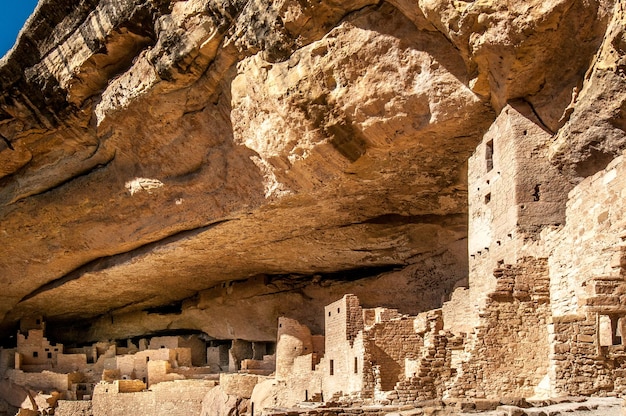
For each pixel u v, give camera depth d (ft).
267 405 86.02
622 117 45.27
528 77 49.75
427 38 54.65
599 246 41.78
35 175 87.51
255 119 66.85
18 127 82.07
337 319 71.31
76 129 80.28
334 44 58.08
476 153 57.41
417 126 58.18
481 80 52.31
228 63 65.77
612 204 40.83
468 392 47.60
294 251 92.48
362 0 55.67
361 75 58.03
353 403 55.72
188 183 77.30
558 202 49.37
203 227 84.28
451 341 53.16
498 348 47.85
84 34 71.87
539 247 48.75
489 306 48.39
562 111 49.70
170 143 75.31
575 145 47.91
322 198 72.79
